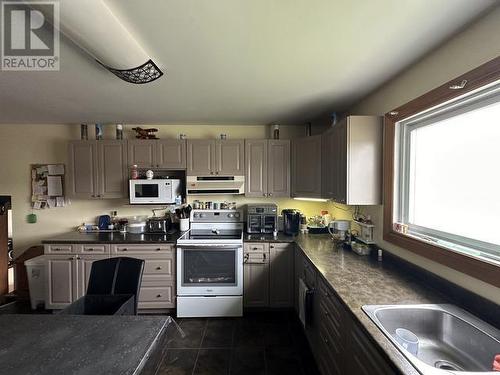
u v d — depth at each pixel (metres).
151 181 2.97
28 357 0.96
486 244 1.28
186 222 3.17
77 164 3.03
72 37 1.23
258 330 2.49
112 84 1.96
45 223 3.29
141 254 2.76
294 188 3.09
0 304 3.01
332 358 1.54
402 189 1.90
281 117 3.00
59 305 2.76
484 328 1.09
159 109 2.64
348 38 1.37
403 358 0.88
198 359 2.07
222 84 1.99
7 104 2.43
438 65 1.46
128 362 0.94
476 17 1.19
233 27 1.27
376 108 2.15
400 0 1.08
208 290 2.71
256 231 3.12
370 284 1.53
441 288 1.41
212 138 3.31
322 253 2.23
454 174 1.51
